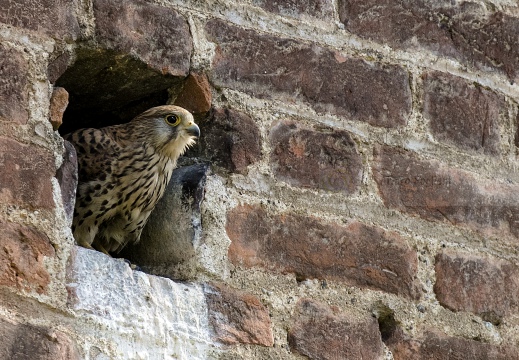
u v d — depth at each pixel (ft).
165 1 21.98
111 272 19.49
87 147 22.77
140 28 21.45
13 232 18.56
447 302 23.47
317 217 22.49
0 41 19.48
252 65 22.76
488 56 26.12
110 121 24.25
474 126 25.32
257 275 21.42
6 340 17.83
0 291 18.10
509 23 26.68
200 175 21.70
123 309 19.34
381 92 24.17
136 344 19.30
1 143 18.92
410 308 22.94
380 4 24.82
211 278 20.99
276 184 22.30
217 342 20.31
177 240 21.49
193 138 22.29
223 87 22.38
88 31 20.67
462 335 23.41
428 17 25.45
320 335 21.57
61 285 18.78
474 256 24.21
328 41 23.88
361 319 22.22
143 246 22.31
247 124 22.39
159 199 22.25
